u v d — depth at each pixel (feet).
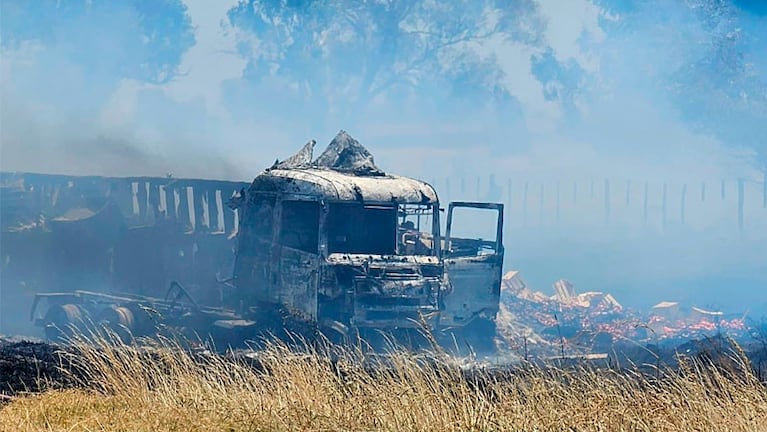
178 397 99.66
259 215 171.32
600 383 94.99
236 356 132.87
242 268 173.06
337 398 95.09
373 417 91.15
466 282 167.94
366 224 167.22
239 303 172.24
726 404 90.63
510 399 92.79
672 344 171.94
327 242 159.63
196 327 168.35
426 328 119.75
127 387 104.99
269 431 89.86
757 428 86.69
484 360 151.12
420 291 160.35
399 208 167.94
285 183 165.37
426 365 100.99
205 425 90.99
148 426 91.61
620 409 89.40
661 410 90.22
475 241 176.35
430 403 91.61
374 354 120.78
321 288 157.89
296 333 156.76
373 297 158.20
